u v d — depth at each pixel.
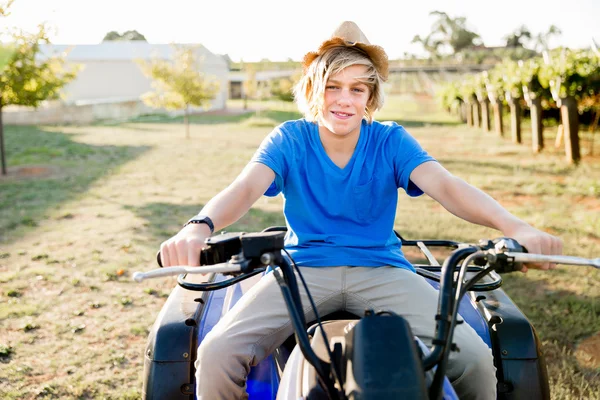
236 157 14.42
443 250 6.20
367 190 2.45
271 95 53.50
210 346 2.15
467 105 26.72
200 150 16.08
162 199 9.20
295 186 2.44
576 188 9.61
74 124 27.06
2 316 4.58
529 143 17.83
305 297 2.32
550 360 3.80
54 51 13.17
